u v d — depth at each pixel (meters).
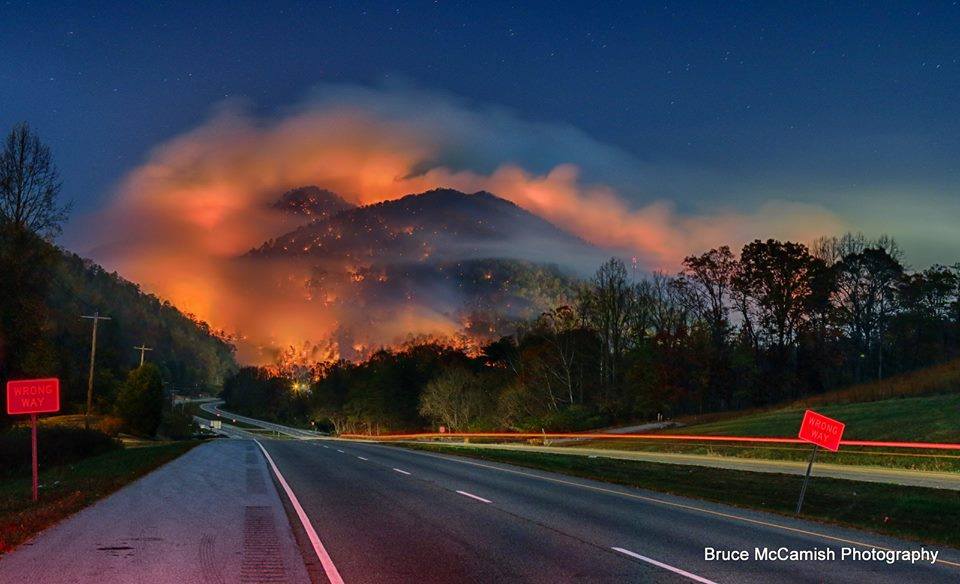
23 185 44.38
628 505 17.86
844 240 89.56
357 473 26.97
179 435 107.19
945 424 37.97
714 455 38.50
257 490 20.94
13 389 18.25
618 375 88.69
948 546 12.98
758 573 10.45
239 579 9.79
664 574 10.25
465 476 25.98
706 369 79.19
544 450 49.12
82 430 42.84
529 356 95.12
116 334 171.12
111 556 11.20
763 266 81.56
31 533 13.22
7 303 43.09
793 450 36.53
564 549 12.01
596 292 91.19
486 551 11.81
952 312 91.38
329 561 10.98
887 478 25.08
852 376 92.06
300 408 199.00
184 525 14.36
